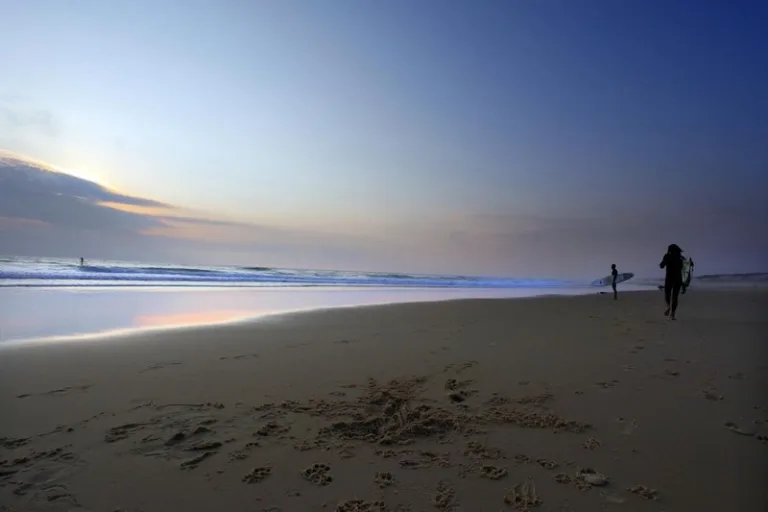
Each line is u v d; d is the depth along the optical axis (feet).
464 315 36.42
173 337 23.49
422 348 21.02
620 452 9.49
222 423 11.02
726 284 132.36
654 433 10.51
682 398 13.14
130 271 89.25
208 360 18.03
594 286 129.90
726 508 7.29
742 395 13.41
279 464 8.92
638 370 16.53
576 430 10.69
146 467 8.69
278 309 39.47
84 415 11.44
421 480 8.34
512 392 13.75
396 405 12.52
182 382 14.66
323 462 9.04
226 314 34.73
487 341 23.06
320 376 15.62
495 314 37.29
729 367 16.96
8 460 8.86
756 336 24.75
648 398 13.15
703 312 39.29
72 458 9.01
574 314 37.50
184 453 9.33
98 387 13.94
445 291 81.10
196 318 31.96
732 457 9.21
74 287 53.93
